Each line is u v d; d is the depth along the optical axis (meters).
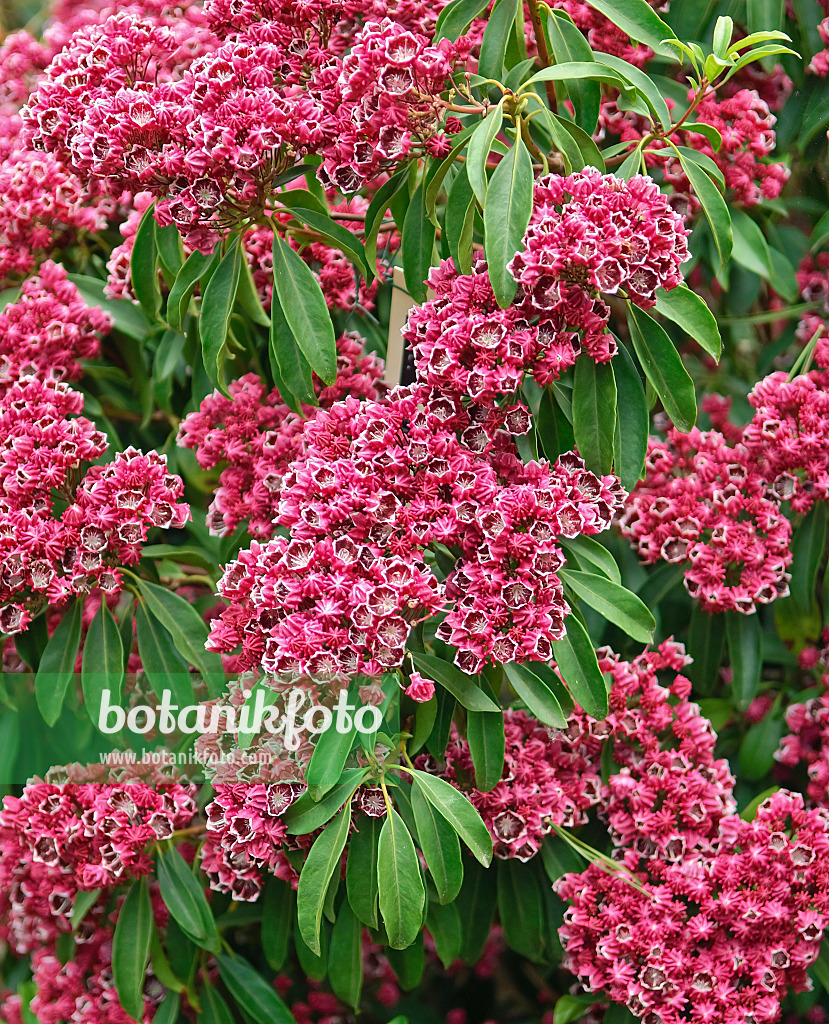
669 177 1.96
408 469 1.78
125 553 1.86
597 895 1.89
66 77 1.81
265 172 1.81
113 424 2.12
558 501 1.77
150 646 1.92
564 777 1.93
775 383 1.94
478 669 1.76
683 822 1.91
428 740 1.85
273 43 1.81
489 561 1.76
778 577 1.94
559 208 1.79
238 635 1.78
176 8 2.00
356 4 1.82
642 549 1.97
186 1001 1.98
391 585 1.74
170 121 1.78
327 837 1.77
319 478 1.78
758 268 1.99
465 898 1.95
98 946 1.97
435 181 1.83
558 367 1.77
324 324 1.83
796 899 1.88
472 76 1.82
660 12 1.98
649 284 1.76
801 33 1.98
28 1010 2.00
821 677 2.01
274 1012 1.93
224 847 1.82
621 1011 1.90
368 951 2.04
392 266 1.92
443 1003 2.08
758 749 2.00
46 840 1.88
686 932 1.87
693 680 1.99
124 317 2.04
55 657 1.88
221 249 1.85
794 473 1.94
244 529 1.96
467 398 1.80
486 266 1.80
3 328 1.94
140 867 1.90
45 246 2.00
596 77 1.79
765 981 1.88
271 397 1.97
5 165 1.98
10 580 1.84
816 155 2.03
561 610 1.77
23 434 1.86
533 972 2.07
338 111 1.79
